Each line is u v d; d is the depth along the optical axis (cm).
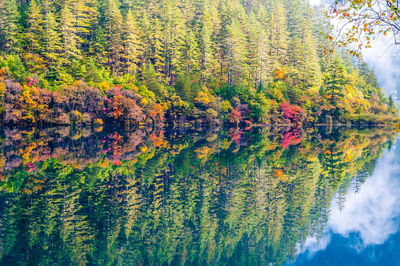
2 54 5094
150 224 916
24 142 2706
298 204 1140
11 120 4078
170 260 707
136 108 4822
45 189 1221
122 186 1305
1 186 1236
